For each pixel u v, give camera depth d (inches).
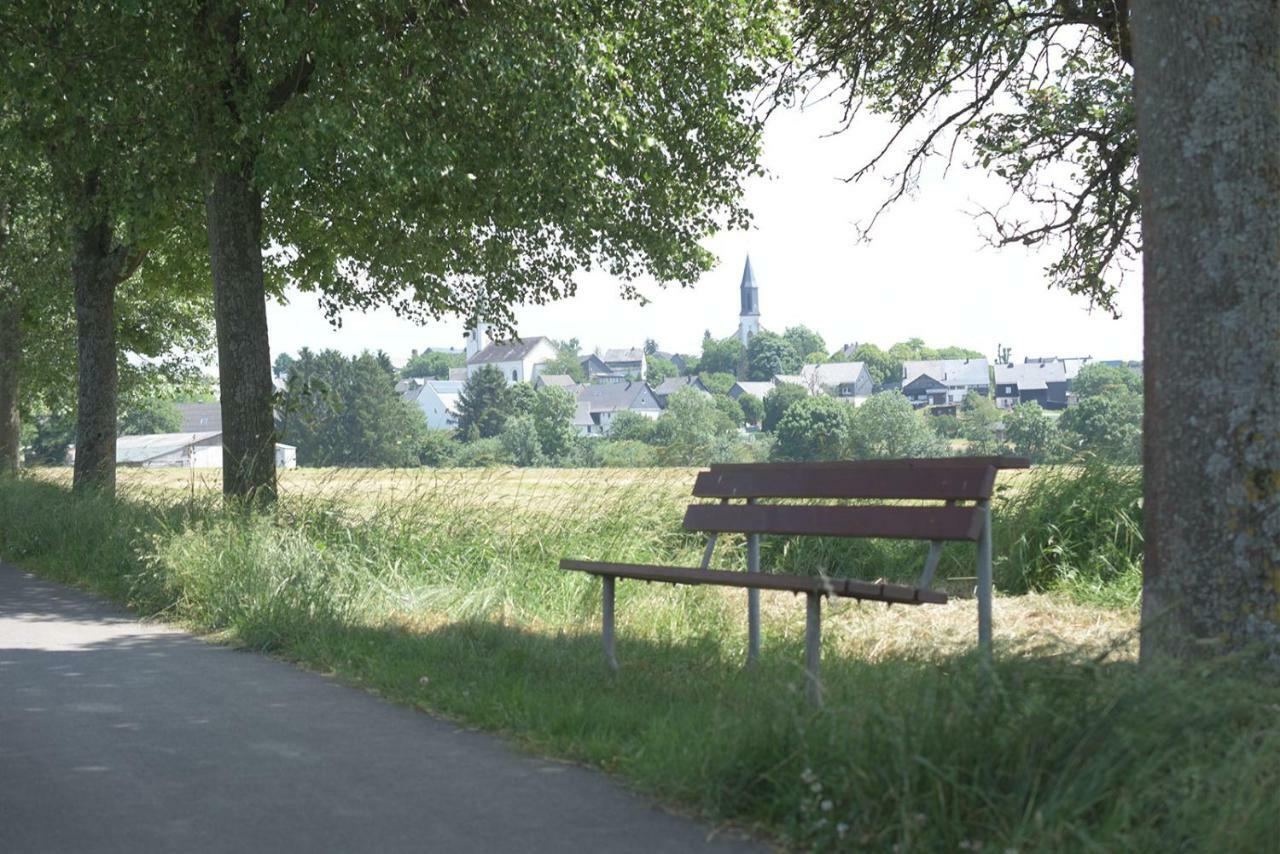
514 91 522.9
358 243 690.2
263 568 366.9
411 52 516.1
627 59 593.0
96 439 776.9
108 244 789.2
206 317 1155.9
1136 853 134.3
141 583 407.5
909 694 171.9
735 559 468.4
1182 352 197.2
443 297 712.4
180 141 541.3
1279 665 187.9
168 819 168.1
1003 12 507.2
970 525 216.8
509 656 284.7
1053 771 148.3
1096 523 428.1
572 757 199.6
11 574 503.8
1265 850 132.0
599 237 657.0
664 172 612.7
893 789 149.1
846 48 518.9
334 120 477.1
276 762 199.0
